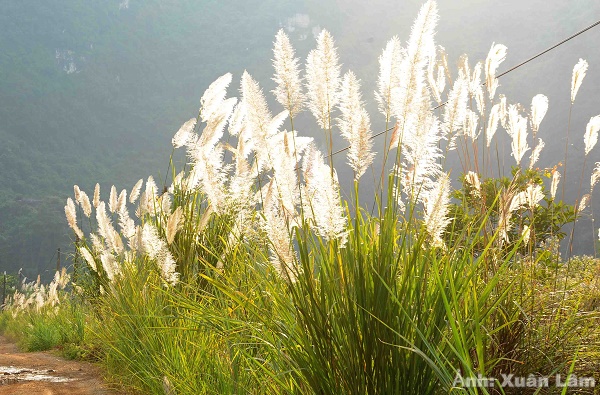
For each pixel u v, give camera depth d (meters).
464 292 2.56
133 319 4.96
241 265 3.59
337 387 2.55
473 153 3.57
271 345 2.81
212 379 3.68
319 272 2.70
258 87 3.07
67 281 12.66
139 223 6.15
